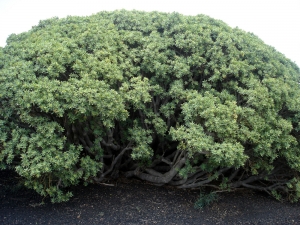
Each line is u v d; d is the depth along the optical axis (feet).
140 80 17.26
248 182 21.68
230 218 17.90
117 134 20.17
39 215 16.67
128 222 16.62
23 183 18.61
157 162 21.62
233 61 18.61
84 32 18.48
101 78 16.92
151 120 19.10
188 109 16.47
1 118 16.31
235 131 15.84
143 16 21.36
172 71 18.60
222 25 21.67
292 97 19.72
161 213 17.83
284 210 19.43
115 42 18.71
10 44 19.20
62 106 14.71
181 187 21.26
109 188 20.48
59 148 15.16
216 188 21.65
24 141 15.03
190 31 19.40
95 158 18.21
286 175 20.62
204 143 15.07
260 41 23.72
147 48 18.53
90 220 16.53
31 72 15.80
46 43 16.83
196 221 17.28
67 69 16.76
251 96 17.29
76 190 19.77
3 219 16.02
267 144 16.49
